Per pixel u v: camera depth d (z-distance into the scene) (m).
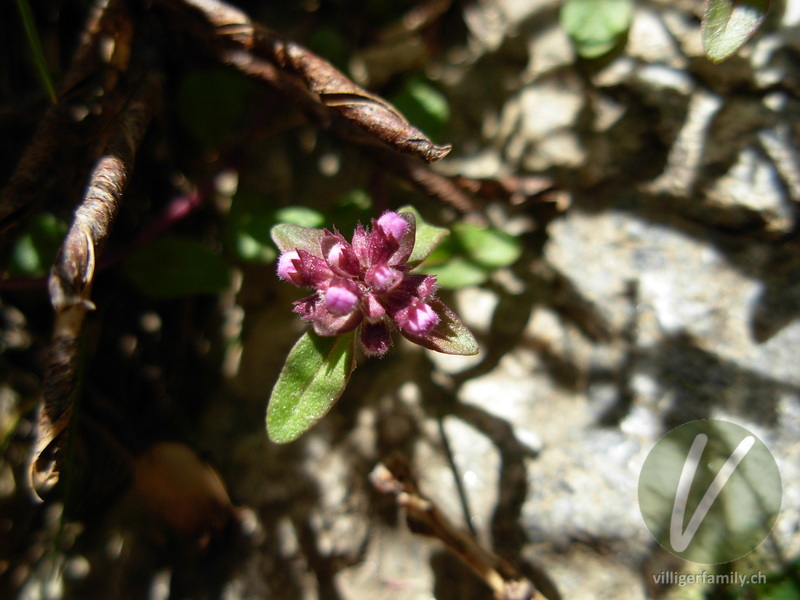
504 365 0.07
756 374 0.06
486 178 0.07
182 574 0.07
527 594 0.06
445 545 0.06
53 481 0.05
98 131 0.06
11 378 0.08
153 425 0.07
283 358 0.07
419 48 0.08
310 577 0.07
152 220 0.08
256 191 0.08
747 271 0.07
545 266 0.07
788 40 0.07
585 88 0.08
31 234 0.07
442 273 0.06
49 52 0.08
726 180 0.07
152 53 0.07
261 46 0.06
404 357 0.07
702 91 0.07
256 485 0.07
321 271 0.05
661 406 0.06
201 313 0.08
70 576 0.07
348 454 0.07
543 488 0.06
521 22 0.08
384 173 0.07
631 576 0.06
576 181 0.07
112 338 0.08
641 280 0.07
